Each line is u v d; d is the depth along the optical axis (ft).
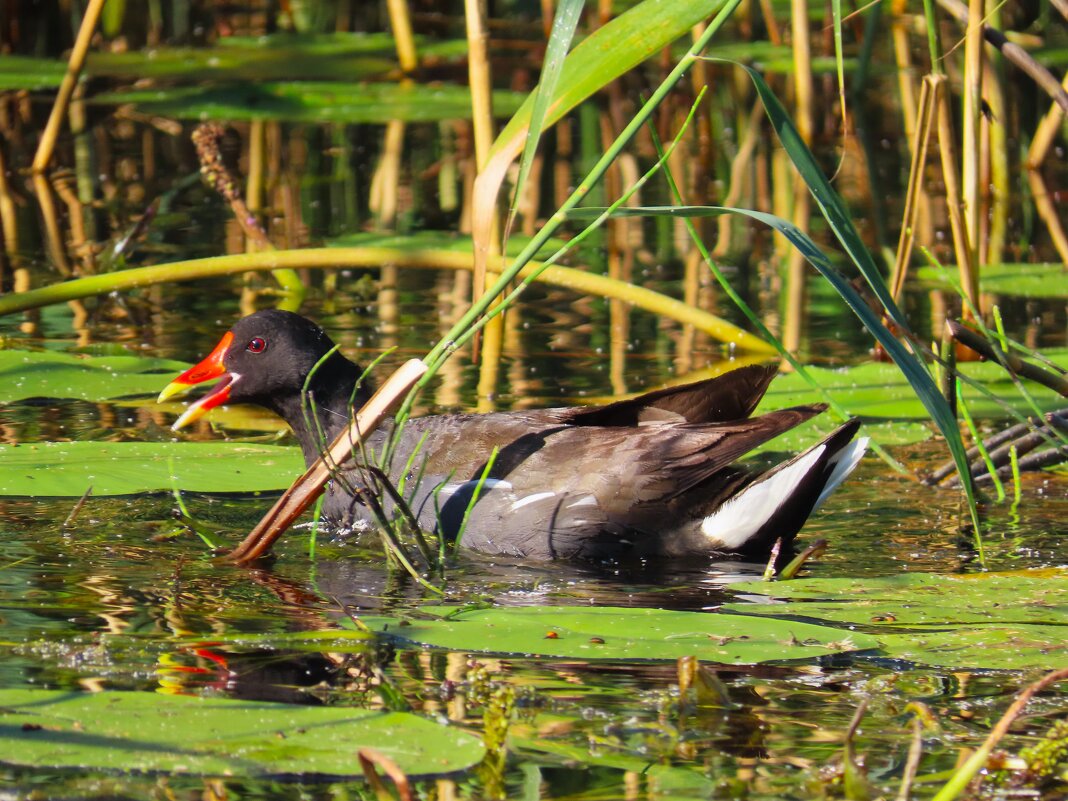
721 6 30.73
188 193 70.69
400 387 28.99
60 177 73.20
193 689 21.34
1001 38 38.06
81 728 18.97
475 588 28.32
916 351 26.12
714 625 24.20
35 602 26.00
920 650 23.48
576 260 59.93
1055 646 23.59
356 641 23.90
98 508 33.40
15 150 79.05
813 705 21.30
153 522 32.42
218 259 42.65
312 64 90.53
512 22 100.12
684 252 62.59
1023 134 83.35
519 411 34.19
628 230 67.46
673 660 22.93
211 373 36.83
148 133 85.35
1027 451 35.68
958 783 17.22
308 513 34.50
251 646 23.57
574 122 90.12
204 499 34.78
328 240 58.95
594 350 48.16
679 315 44.34
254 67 87.81
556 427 33.01
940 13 90.58
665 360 46.62
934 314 51.21
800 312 52.54
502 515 31.65
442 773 17.88
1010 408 27.04
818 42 98.58
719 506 31.37
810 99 66.13
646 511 31.37
